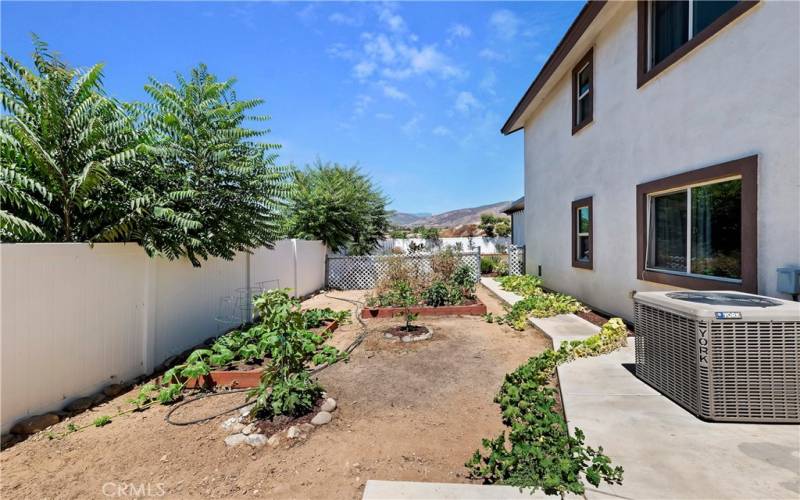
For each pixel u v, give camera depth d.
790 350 2.76
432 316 8.17
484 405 3.71
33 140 3.77
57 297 3.70
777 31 3.68
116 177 4.69
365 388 4.20
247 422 3.41
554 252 9.95
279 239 9.55
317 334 6.33
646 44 5.81
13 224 3.71
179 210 5.36
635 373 3.99
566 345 4.86
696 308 2.94
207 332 6.40
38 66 4.14
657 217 5.75
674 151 5.17
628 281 6.37
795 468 2.24
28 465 2.83
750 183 3.95
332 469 2.69
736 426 2.78
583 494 2.10
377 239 17.84
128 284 4.62
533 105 11.11
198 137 5.70
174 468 2.77
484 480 2.46
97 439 3.21
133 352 4.70
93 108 4.48
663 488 2.09
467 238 27.02
